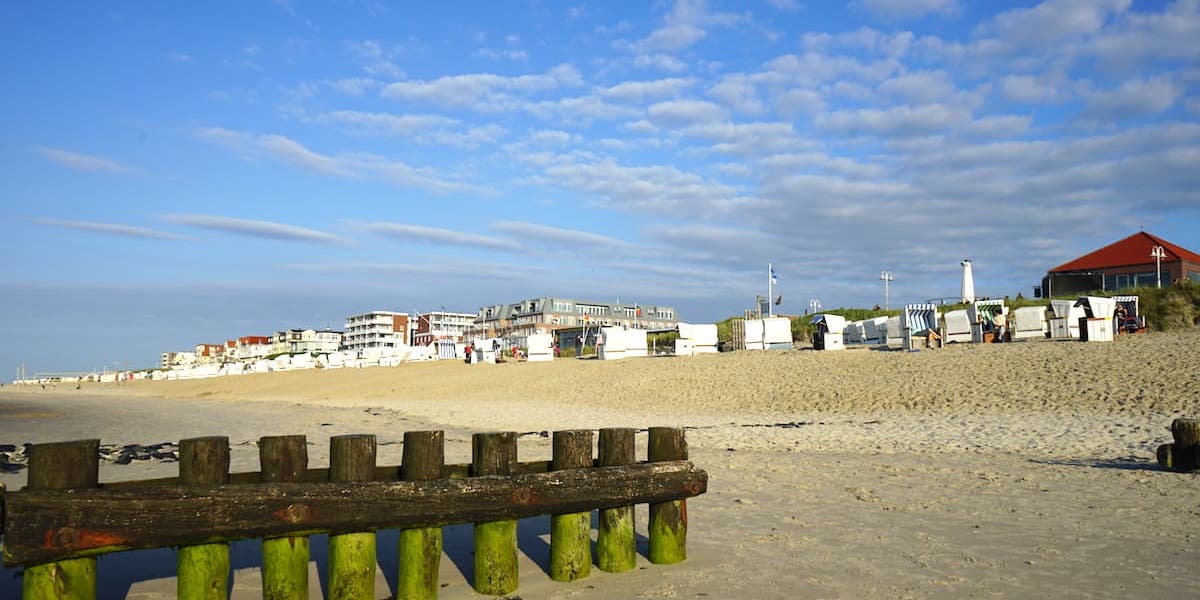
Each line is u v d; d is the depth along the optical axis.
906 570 6.31
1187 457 10.60
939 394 21.52
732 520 8.32
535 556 7.14
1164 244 48.41
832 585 5.93
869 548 7.04
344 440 5.23
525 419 23.41
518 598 5.73
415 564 5.52
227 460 4.96
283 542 5.04
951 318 32.28
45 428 26.42
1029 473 10.94
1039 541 7.17
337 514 5.05
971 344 29.86
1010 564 6.43
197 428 24.62
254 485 4.87
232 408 38.00
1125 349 23.58
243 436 21.16
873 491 9.91
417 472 5.46
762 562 6.61
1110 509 8.45
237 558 7.21
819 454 13.80
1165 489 9.46
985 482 10.34
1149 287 37.94
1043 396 19.66
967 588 5.81
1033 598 5.57
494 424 22.16
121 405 47.25
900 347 32.06
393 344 168.00
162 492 4.64
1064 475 10.66
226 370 92.00
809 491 9.99
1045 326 30.56
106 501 4.50
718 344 43.28
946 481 10.50
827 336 34.12
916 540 7.32
